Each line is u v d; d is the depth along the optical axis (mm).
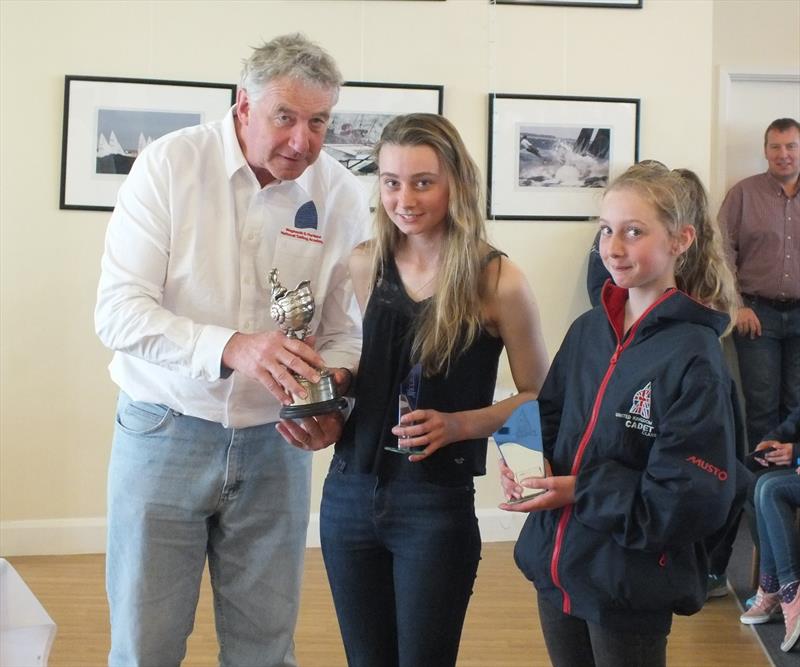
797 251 4555
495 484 4312
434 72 4195
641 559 1709
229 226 1939
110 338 1878
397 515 1790
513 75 4223
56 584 3721
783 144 4543
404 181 1730
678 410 1647
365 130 4164
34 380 4098
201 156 1924
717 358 1675
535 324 1847
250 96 1824
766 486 3197
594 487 1701
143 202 1891
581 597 1747
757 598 3328
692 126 4297
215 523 2053
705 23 4262
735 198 4668
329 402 1791
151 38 4066
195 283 1929
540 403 1935
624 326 1831
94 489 4148
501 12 4199
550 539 1800
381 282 1836
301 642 3156
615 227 1743
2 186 4035
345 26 4145
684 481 1615
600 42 4246
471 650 3113
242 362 1784
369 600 1862
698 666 3008
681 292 1729
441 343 1756
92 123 4043
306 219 2014
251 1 4098
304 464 2090
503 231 4266
